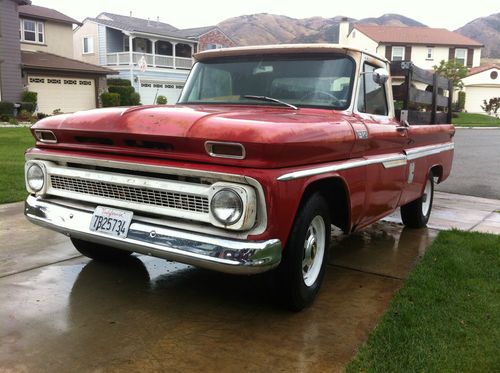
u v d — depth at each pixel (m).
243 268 2.98
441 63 43.25
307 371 2.92
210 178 3.06
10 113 23.95
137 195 3.35
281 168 3.12
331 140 3.55
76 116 3.66
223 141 2.98
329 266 4.82
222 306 3.77
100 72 29.47
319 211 3.66
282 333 3.37
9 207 6.59
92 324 3.41
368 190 4.32
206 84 4.73
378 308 3.82
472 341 3.25
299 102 4.29
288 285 3.51
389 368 2.92
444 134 6.68
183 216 3.18
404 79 5.30
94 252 4.52
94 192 3.58
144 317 3.54
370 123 4.35
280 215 3.11
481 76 48.41
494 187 10.30
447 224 6.79
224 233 3.08
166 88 37.97
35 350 3.04
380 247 5.52
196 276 4.38
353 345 3.23
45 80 27.45
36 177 3.86
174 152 3.20
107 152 3.47
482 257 5.08
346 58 4.35
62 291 3.95
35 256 4.74
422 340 3.24
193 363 2.97
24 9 29.77
